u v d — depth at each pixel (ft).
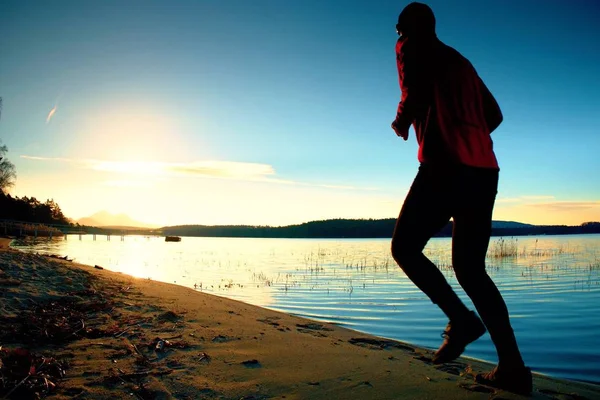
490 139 7.33
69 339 10.03
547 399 7.09
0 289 14.11
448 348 7.24
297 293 33.22
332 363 9.18
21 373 7.34
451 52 7.22
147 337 10.52
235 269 57.00
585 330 20.03
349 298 30.55
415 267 7.22
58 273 18.95
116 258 74.69
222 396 7.02
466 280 7.24
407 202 7.32
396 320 22.29
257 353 9.75
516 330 20.18
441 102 6.93
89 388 7.07
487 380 7.63
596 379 12.80
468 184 6.86
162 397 6.89
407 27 7.29
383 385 7.63
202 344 10.27
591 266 57.47
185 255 95.81
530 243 141.59
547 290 34.96
